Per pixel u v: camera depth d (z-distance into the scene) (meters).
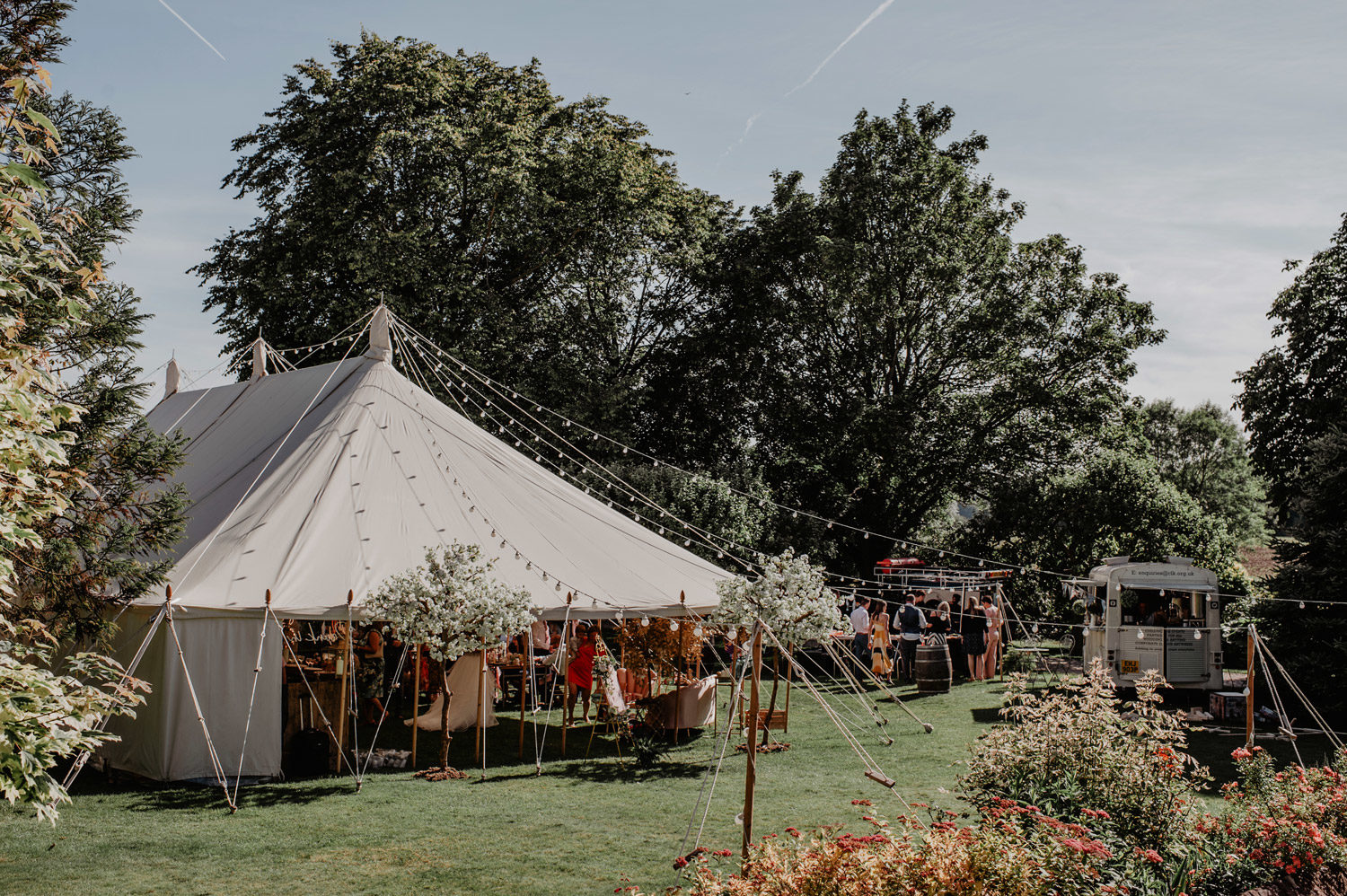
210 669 10.46
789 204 30.36
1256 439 25.12
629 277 31.05
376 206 23.64
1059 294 28.97
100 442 8.93
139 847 8.07
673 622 13.48
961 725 13.94
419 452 13.73
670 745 12.62
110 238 8.66
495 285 27.20
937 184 28.42
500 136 24.41
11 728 4.61
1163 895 5.54
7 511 5.34
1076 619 27.95
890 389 29.73
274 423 14.65
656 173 28.02
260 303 24.08
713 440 32.38
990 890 4.84
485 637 10.61
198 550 11.14
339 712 10.98
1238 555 35.56
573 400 26.31
